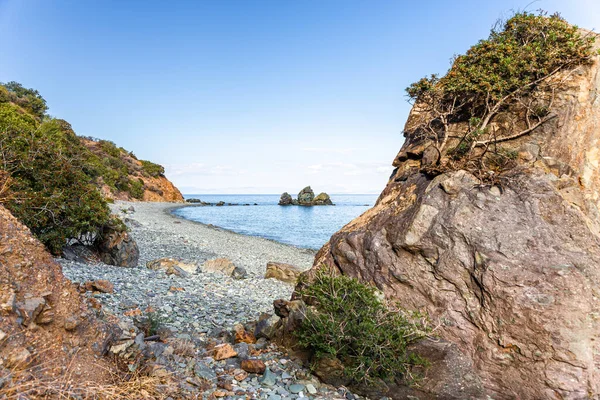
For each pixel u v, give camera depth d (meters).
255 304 10.56
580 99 6.77
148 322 6.57
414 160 8.34
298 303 6.32
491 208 5.75
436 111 7.29
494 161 6.67
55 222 12.44
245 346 6.09
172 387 4.45
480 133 6.63
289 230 48.50
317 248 32.97
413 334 5.27
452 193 6.07
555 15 7.72
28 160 12.32
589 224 5.56
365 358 5.02
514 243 5.38
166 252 22.08
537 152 6.66
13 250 4.06
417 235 5.98
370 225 6.93
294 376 5.41
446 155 7.25
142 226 35.09
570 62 6.96
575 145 6.61
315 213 85.12
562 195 5.97
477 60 7.70
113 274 11.77
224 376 5.17
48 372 3.54
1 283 3.71
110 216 15.66
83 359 4.07
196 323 7.72
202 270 15.64
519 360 4.96
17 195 11.24
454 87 7.29
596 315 4.81
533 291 5.02
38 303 3.87
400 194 7.22
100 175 63.47
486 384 5.04
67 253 13.34
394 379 5.11
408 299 5.92
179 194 114.94
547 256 5.19
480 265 5.39
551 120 6.73
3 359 3.27
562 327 4.80
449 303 5.58
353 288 5.62
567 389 4.66
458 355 5.18
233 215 74.62
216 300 10.33
